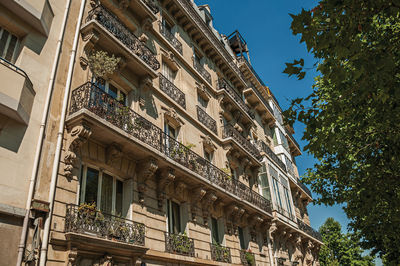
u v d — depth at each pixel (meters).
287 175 28.14
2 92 7.19
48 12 9.66
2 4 8.45
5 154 7.32
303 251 27.55
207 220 14.29
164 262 10.79
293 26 5.74
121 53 11.81
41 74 8.93
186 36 19.95
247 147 21.39
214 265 13.20
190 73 18.44
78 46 10.53
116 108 10.33
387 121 8.23
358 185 10.06
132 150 10.64
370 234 14.60
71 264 7.43
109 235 8.81
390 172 9.88
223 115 21.09
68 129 9.03
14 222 6.93
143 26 14.80
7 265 6.47
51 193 7.81
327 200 13.74
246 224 18.06
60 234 7.61
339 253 44.03
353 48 5.52
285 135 33.62
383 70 5.41
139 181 11.11
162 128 13.66
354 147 10.69
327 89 13.45
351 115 8.13
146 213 10.86
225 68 23.91
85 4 11.66
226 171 17.25
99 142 9.92
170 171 12.01
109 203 10.02
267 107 29.66
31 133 8.05
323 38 5.64
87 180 9.43
